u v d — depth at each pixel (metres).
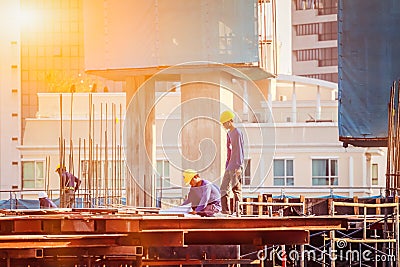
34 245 42.72
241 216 50.53
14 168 144.25
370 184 110.62
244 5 70.75
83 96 112.38
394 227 55.47
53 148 109.81
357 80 71.50
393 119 66.38
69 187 67.75
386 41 71.06
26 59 147.50
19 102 146.25
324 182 110.44
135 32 72.12
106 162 65.25
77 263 46.41
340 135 71.69
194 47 71.12
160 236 45.19
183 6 71.31
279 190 108.94
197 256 51.25
